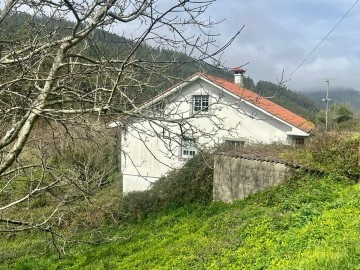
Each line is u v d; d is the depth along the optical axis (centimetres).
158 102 589
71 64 576
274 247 958
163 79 585
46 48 567
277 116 2169
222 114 2255
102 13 503
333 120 4159
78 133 683
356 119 3875
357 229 858
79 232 1697
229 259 1005
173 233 1506
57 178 701
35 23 605
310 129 2445
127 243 1558
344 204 1101
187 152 2292
